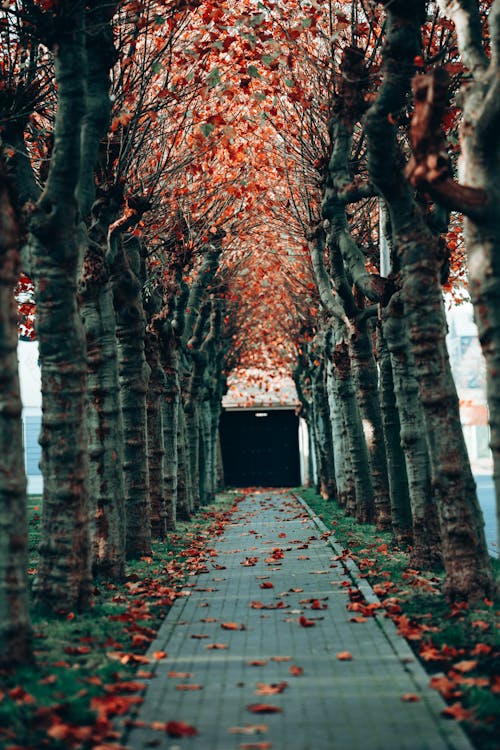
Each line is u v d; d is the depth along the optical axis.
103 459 13.77
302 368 44.94
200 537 21.81
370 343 20.39
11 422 8.06
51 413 10.85
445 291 26.09
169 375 23.55
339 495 30.50
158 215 20.69
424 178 8.32
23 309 20.45
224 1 15.45
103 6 11.92
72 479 10.83
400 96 10.68
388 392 17.42
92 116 12.16
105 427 13.84
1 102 12.52
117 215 14.30
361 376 20.50
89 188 12.34
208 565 16.39
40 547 10.85
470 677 7.51
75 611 10.70
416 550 14.06
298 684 7.56
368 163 11.09
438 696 7.02
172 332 23.52
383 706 6.84
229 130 16.25
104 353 13.80
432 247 11.32
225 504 37.66
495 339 8.65
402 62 10.66
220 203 22.66
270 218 26.38
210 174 20.44
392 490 17.42
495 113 8.40
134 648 9.06
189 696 7.24
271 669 8.12
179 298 23.53
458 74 14.52
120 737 6.19
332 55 16.22
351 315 19.72
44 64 13.58
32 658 8.05
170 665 8.30
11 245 8.04
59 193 10.30
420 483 14.06
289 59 16.62
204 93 16.62
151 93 16.97
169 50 15.44
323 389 35.69
